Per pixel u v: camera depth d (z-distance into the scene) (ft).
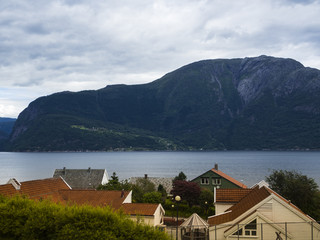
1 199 93.09
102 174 303.48
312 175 535.19
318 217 166.30
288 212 103.09
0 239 81.76
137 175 593.01
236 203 134.92
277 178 189.57
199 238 119.03
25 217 83.46
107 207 85.51
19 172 628.28
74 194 156.15
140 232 78.48
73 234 76.59
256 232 100.01
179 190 224.53
